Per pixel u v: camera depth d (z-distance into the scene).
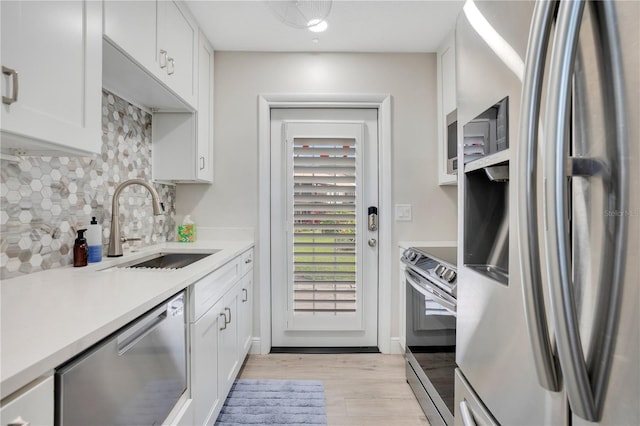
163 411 1.03
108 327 0.73
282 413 1.74
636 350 0.39
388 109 2.48
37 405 0.58
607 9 0.42
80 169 1.51
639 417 0.38
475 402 0.83
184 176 2.15
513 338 0.65
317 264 2.54
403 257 2.10
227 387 1.71
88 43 1.07
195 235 2.40
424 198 2.50
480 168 0.81
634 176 0.39
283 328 2.56
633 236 0.39
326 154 2.53
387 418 1.71
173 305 1.10
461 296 0.93
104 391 0.75
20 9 0.83
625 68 0.39
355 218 2.53
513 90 0.64
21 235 1.21
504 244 0.91
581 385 0.44
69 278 1.16
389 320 2.47
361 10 2.00
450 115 2.18
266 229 2.48
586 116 0.45
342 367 2.26
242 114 2.48
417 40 2.33
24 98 0.84
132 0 1.36
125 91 1.78
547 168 0.44
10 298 0.91
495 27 0.71
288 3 1.59
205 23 2.12
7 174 1.15
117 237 1.63
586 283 0.45
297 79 2.48
